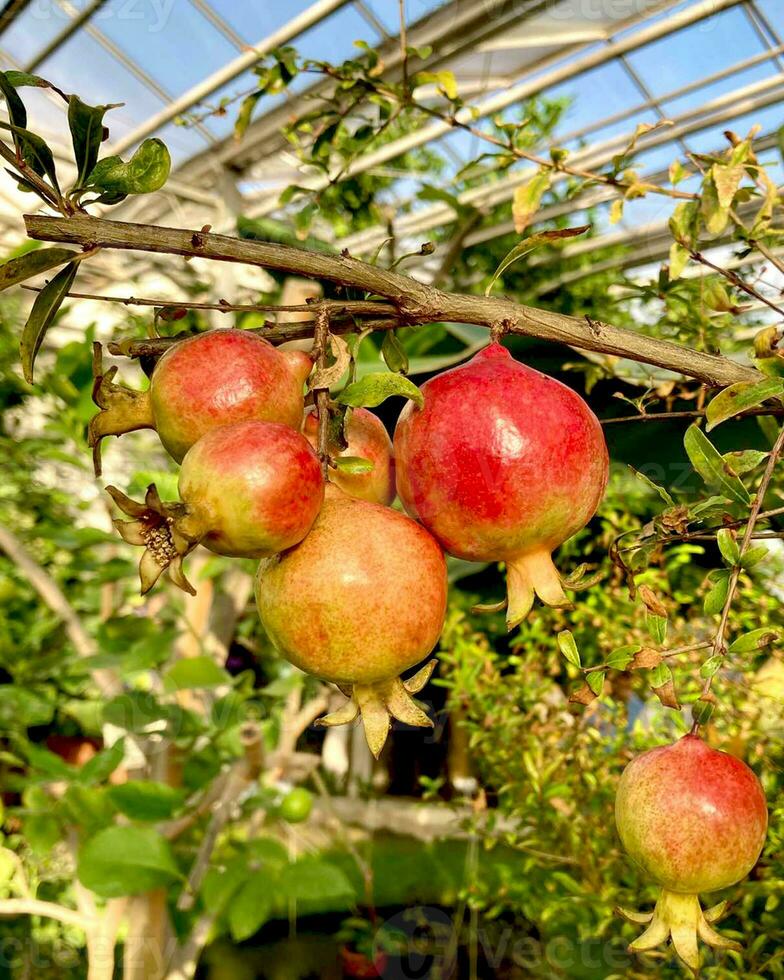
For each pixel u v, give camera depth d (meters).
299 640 0.21
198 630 0.87
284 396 0.24
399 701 0.23
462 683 0.75
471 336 0.68
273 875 0.71
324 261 0.24
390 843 1.29
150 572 0.21
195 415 0.23
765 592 0.61
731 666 0.58
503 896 0.77
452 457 0.22
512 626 0.24
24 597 1.11
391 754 1.37
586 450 0.23
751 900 0.54
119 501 0.21
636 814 0.24
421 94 1.43
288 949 1.23
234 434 0.21
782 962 0.53
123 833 0.71
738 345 0.62
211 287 1.44
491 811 0.79
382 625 0.21
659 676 0.26
